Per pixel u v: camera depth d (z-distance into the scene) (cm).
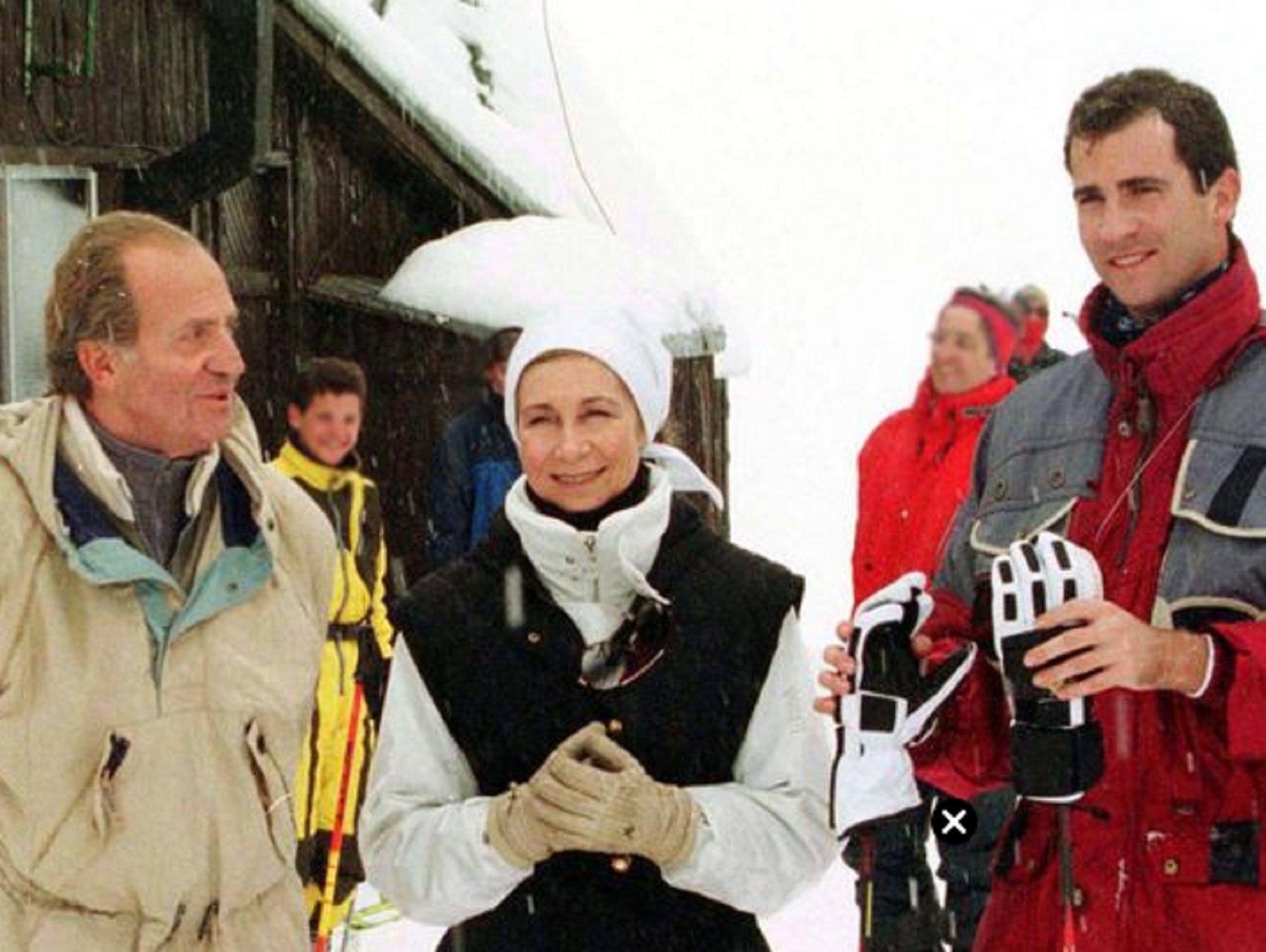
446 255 1066
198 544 338
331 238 1098
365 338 1093
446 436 849
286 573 353
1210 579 341
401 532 1088
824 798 366
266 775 337
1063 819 352
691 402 1153
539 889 359
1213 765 342
